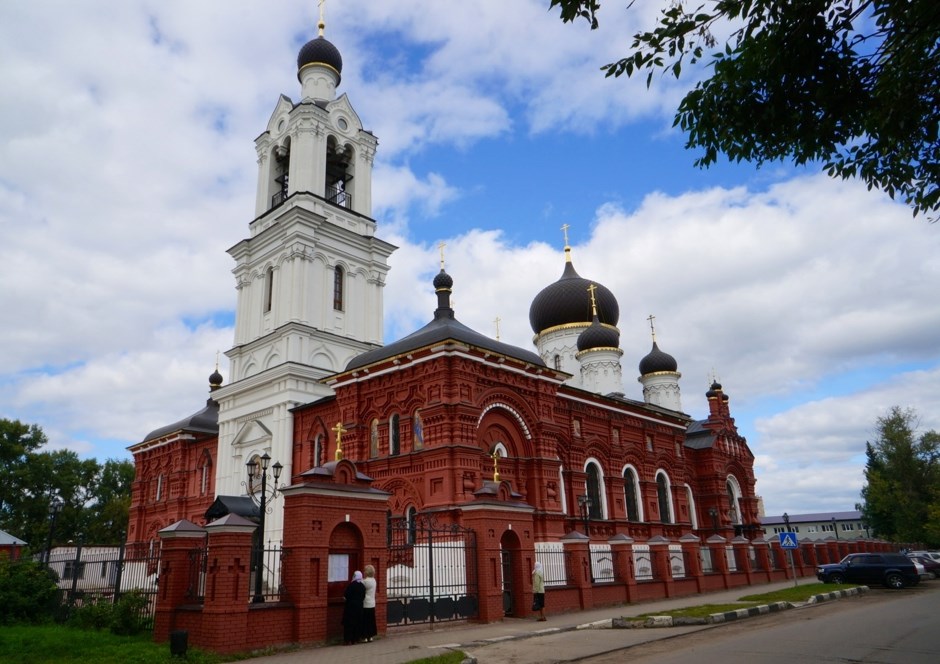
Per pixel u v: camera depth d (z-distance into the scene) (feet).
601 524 129.59
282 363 136.77
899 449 257.55
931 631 58.23
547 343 194.90
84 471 241.96
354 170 166.61
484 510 75.92
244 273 160.25
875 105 31.96
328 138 164.66
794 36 29.86
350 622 58.18
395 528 92.73
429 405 99.96
